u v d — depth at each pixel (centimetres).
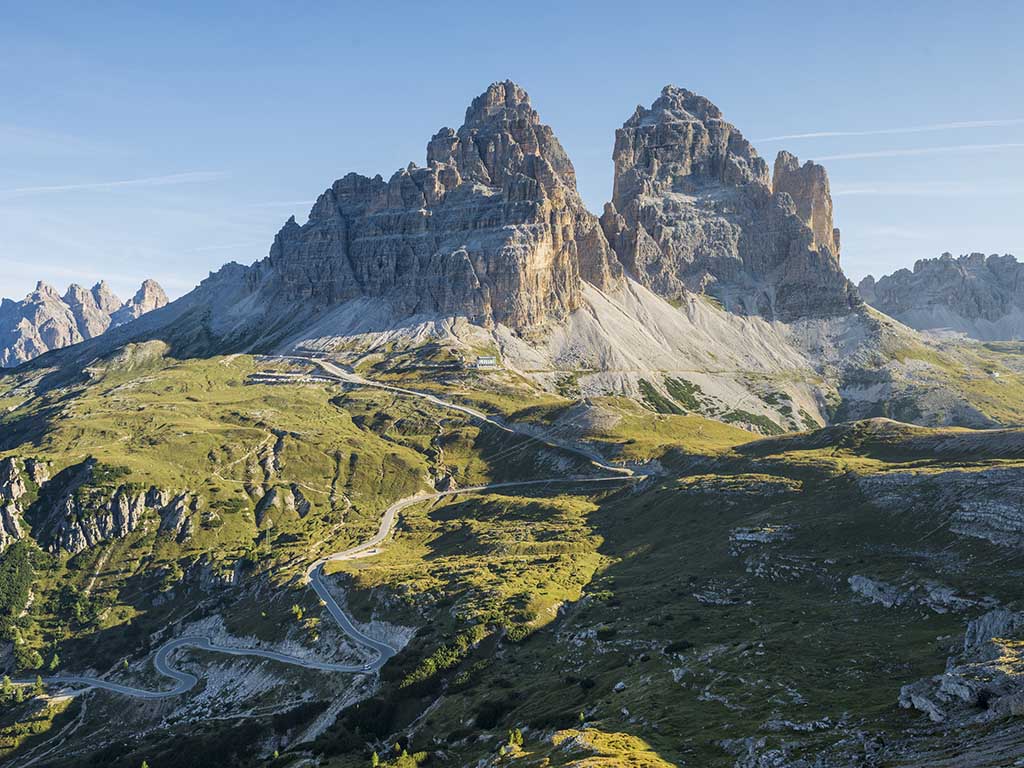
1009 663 10194
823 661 14575
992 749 8112
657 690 14588
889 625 16500
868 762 9175
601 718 13925
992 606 15862
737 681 14112
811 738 10575
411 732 18250
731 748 11006
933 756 8631
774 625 17875
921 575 18450
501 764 12625
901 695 10938
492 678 19838
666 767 10575
